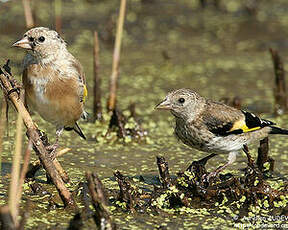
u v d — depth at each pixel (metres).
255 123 12.31
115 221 10.44
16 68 19.28
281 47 24.05
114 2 28.25
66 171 12.84
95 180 9.51
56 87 11.38
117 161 13.69
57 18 20.00
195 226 10.40
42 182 12.05
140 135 15.12
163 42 24.45
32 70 11.32
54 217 10.47
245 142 12.30
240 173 13.05
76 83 11.60
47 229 10.02
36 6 25.30
